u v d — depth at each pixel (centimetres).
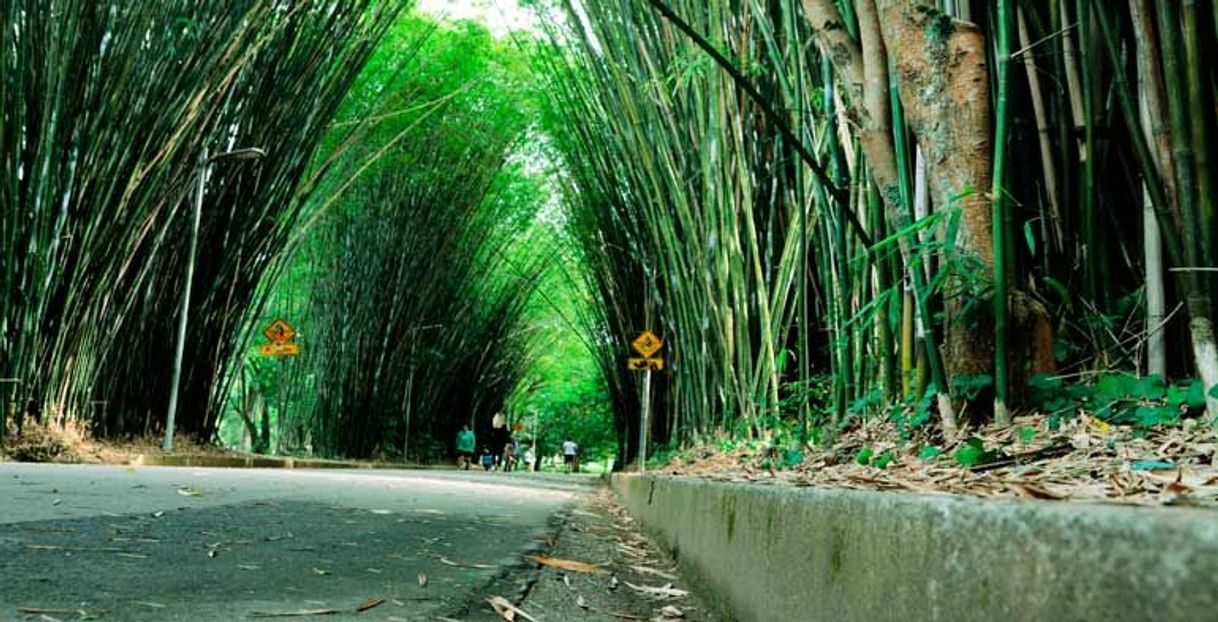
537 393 4266
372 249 1623
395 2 1029
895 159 322
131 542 244
